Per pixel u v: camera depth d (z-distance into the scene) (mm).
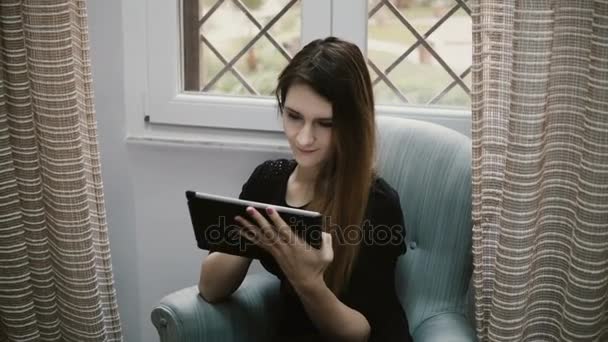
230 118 1822
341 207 1404
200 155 1871
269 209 1265
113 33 1821
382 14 1770
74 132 1547
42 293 1666
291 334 1479
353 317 1375
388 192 1458
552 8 1310
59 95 1521
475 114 1402
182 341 1418
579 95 1358
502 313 1434
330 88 1317
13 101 1542
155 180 1910
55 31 1488
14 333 1680
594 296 1391
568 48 1346
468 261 1535
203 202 1304
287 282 1470
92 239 1627
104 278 1672
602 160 1321
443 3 1741
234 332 1475
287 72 1369
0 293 1652
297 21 1808
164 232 1944
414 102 1806
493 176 1454
